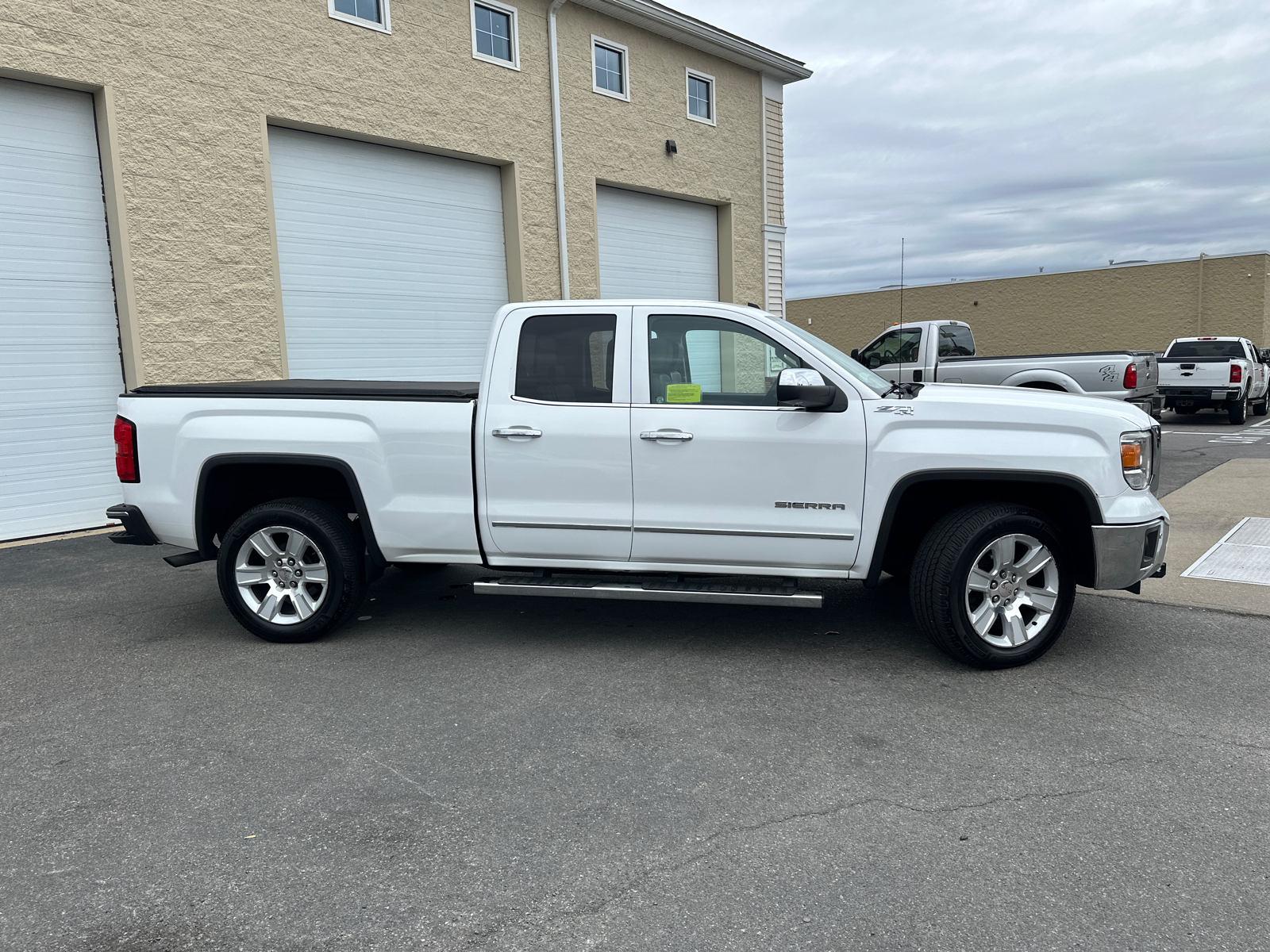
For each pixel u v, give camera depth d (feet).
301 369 33.68
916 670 14.61
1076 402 14.66
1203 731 12.04
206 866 9.15
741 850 9.29
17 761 11.67
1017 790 10.48
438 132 36.73
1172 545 23.06
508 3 38.99
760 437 14.82
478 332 40.16
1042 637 14.55
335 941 7.91
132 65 27.78
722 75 50.67
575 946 7.80
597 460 15.37
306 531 16.07
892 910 8.23
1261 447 46.39
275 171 32.48
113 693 14.07
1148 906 8.20
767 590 15.02
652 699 13.56
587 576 16.25
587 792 10.64
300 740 12.23
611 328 15.53
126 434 16.65
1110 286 111.14
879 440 14.53
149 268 28.58
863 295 130.52
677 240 50.19
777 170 54.90
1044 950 7.61
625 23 44.60
